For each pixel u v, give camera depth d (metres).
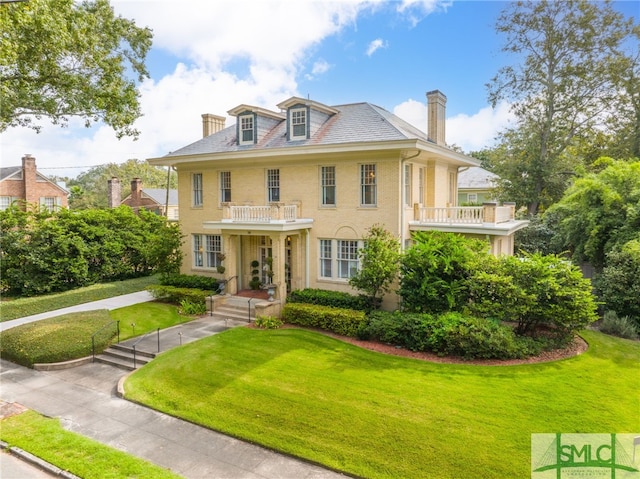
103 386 12.41
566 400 10.40
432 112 21.08
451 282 15.05
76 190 31.59
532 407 10.02
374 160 17.91
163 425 9.85
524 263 14.63
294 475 7.80
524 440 8.59
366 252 16.47
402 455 8.16
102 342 15.16
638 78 30.80
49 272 23.22
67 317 17.53
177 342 15.43
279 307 18.52
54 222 24.20
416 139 16.14
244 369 12.60
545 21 31.25
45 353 14.07
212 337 15.70
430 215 19.45
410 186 18.98
